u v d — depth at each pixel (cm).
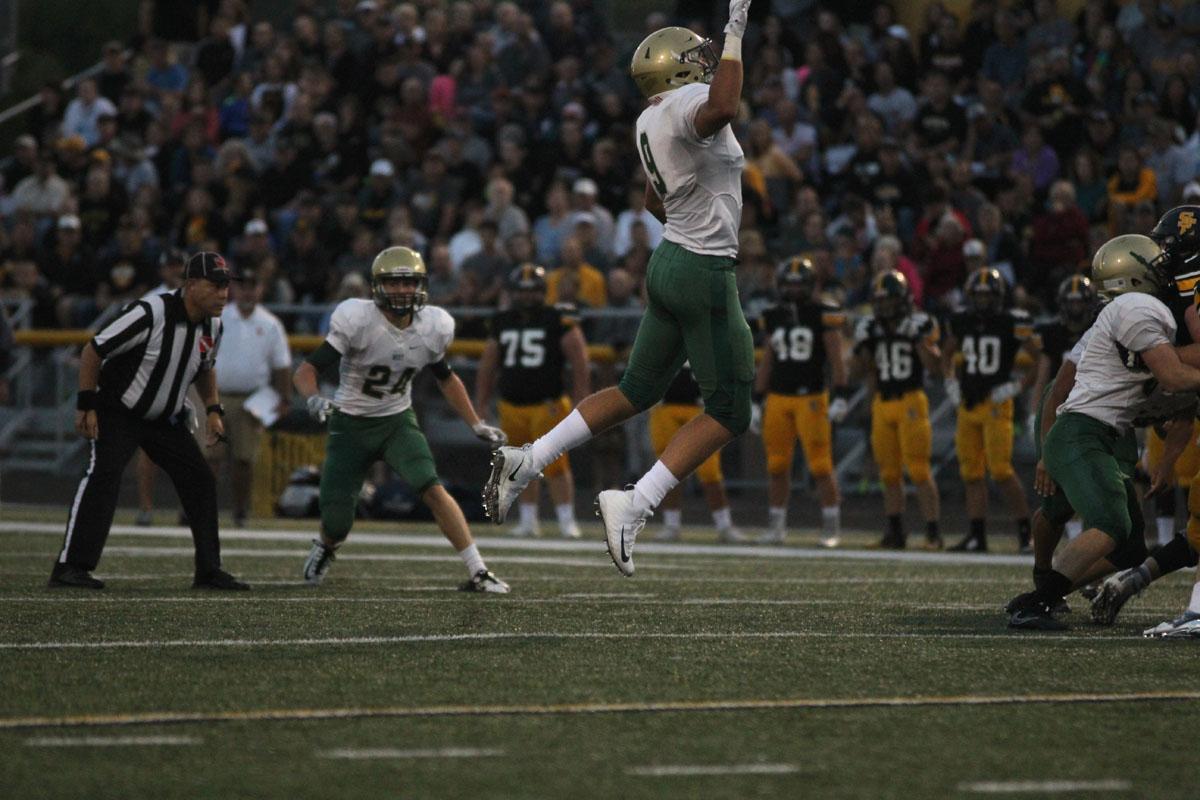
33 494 5756
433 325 2688
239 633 2030
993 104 5772
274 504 5212
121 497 5706
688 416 4484
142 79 7638
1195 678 1717
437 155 6156
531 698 1568
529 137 6322
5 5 8362
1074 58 5931
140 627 2084
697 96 1927
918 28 6769
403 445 2688
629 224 5838
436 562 3334
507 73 6669
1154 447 3209
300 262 6075
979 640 2008
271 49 7275
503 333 4453
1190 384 2036
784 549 4088
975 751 1362
